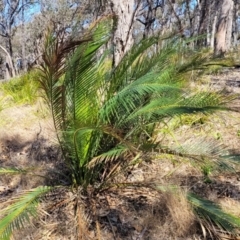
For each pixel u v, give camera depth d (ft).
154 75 6.65
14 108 15.71
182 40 7.82
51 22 7.14
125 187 7.68
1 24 67.82
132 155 7.73
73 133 6.48
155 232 6.27
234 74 18.28
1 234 5.26
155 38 7.47
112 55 9.81
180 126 10.80
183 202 6.37
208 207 6.32
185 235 6.13
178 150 6.79
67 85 6.63
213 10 47.55
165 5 49.16
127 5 9.91
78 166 7.63
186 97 7.08
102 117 6.88
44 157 10.41
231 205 6.94
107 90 7.52
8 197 7.93
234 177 8.15
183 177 8.24
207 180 8.00
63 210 7.13
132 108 6.92
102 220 6.75
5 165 9.90
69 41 5.63
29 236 6.28
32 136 12.32
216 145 7.46
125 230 6.43
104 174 8.13
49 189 7.22
